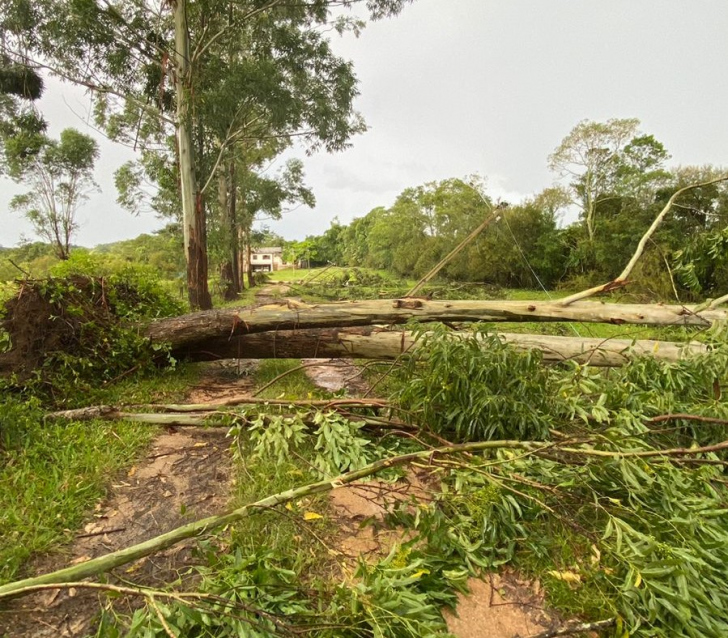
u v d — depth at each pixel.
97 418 3.68
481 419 2.94
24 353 4.17
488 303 4.88
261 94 11.05
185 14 10.44
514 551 2.21
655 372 3.38
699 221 16.02
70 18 9.79
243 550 2.09
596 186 23.69
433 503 2.25
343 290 11.04
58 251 28.88
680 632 1.63
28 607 1.88
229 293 18.58
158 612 1.46
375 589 1.58
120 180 15.34
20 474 2.71
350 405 3.49
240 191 19.78
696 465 2.68
